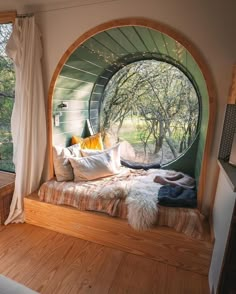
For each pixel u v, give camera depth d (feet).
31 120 6.82
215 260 4.70
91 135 9.36
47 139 7.19
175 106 8.48
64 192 6.53
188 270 5.46
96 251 5.98
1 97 8.20
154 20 5.28
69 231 6.57
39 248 6.01
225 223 4.20
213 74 5.18
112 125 9.55
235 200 3.66
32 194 7.15
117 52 7.45
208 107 5.44
